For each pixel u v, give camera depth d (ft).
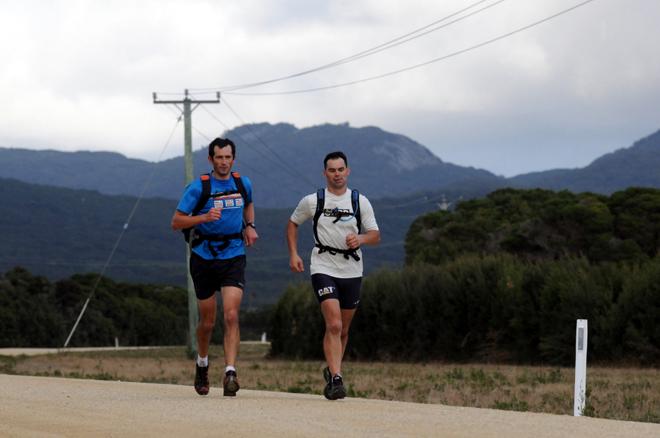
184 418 57.57
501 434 51.72
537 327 227.20
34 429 53.06
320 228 74.49
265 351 366.43
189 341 281.13
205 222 72.02
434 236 429.38
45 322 529.86
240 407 63.57
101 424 54.85
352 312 76.02
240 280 74.02
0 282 535.60
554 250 356.79
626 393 113.29
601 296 217.36
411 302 250.98
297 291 290.35
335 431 52.31
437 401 103.96
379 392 114.93
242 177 74.49
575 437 51.01
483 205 457.27
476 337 240.73
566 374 159.33
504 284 234.17
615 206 367.04
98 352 324.60
